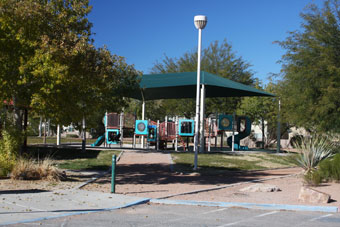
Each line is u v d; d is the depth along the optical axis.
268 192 12.05
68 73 12.23
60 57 11.88
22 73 12.01
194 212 8.80
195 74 29.50
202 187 12.74
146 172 16.66
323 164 15.14
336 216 8.71
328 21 20.05
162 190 11.79
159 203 9.84
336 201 10.45
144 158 21.78
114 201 9.63
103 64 13.52
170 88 28.67
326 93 19.14
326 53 19.42
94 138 54.97
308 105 20.64
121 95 23.86
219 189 12.54
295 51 21.23
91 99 14.59
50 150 23.94
